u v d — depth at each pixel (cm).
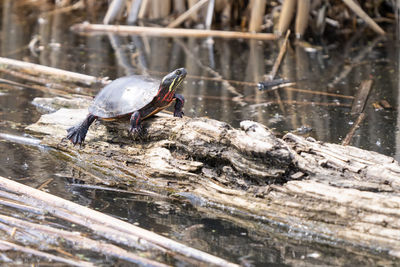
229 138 748
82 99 1116
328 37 1828
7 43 1733
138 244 607
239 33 1798
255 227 669
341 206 643
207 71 1445
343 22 1933
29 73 1373
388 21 1950
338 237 632
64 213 671
